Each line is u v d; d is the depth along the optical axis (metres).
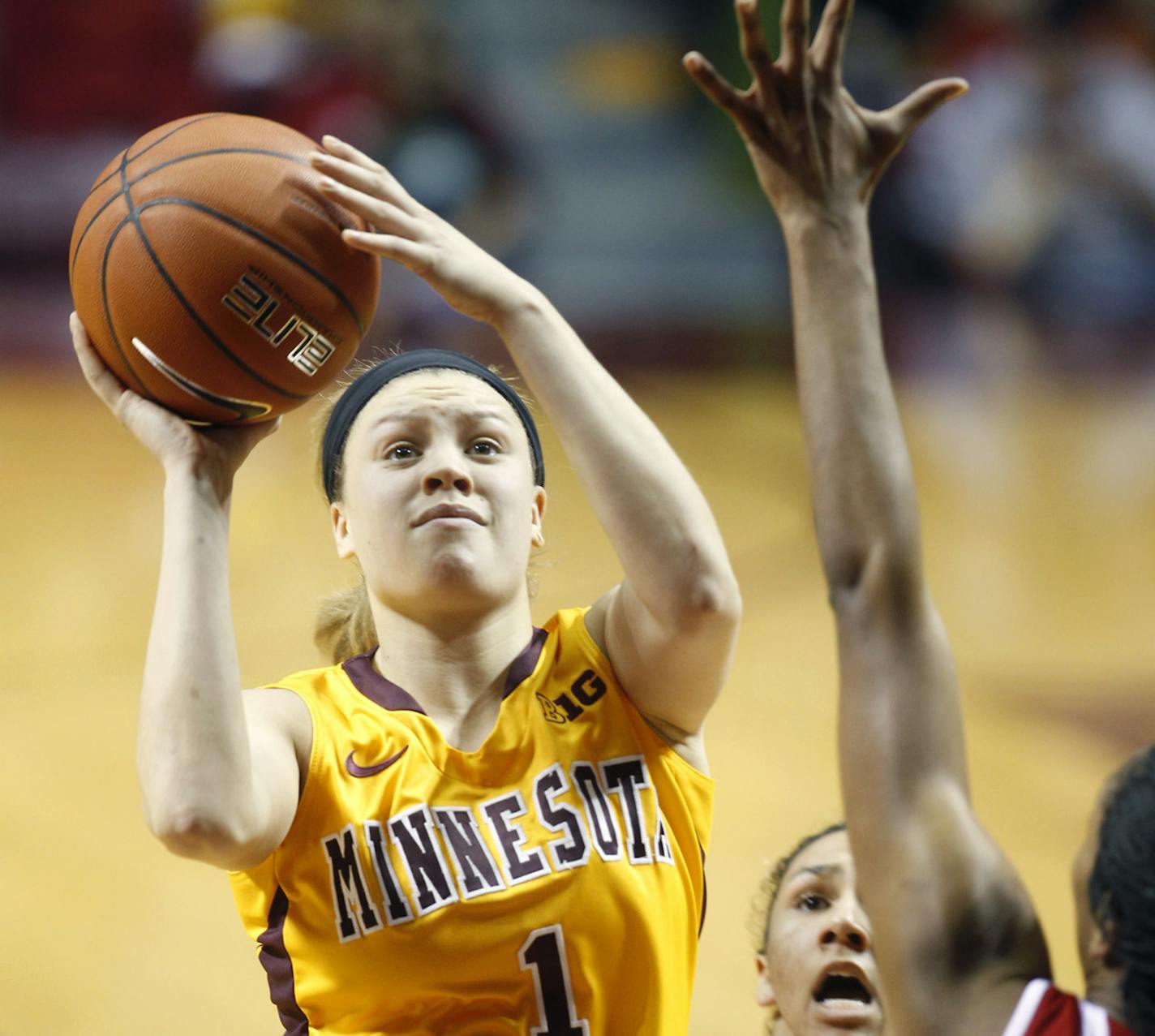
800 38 6.18
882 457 6.08
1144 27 48.12
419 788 7.66
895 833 5.84
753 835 14.27
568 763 7.86
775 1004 9.31
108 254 7.96
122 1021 11.39
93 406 33.56
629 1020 7.64
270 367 7.94
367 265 8.15
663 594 7.75
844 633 6.05
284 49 42.19
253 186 7.95
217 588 7.47
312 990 7.50
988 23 48.44
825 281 6.24
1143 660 19.06
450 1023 7.42
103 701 17.41
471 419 8.13
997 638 19.84
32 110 43.59
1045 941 5.85
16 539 23.45
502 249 39.19
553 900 7.50
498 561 8.02
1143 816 5.62
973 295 48.38
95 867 13.86
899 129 6.35
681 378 36.34
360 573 9.18
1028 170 46.97
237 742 7.14
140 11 43.50
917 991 5.70
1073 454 30.19
